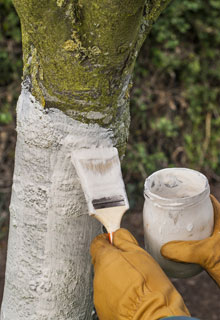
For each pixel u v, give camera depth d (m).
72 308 1.10
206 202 1.05
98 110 0.99
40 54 0.96
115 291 0.98
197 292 2.19
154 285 0.97
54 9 0.91
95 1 0.90
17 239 1.07
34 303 1.08
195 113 2.71
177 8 2.49
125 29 0.92
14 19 2.30
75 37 0.93
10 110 2.42
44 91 0.98
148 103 2.62
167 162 2.73
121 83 0.98
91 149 1.00
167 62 2.55
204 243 1.05
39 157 1.01
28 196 1.04
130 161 2.59
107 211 1.00
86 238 1.07
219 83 2.72
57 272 1.07
